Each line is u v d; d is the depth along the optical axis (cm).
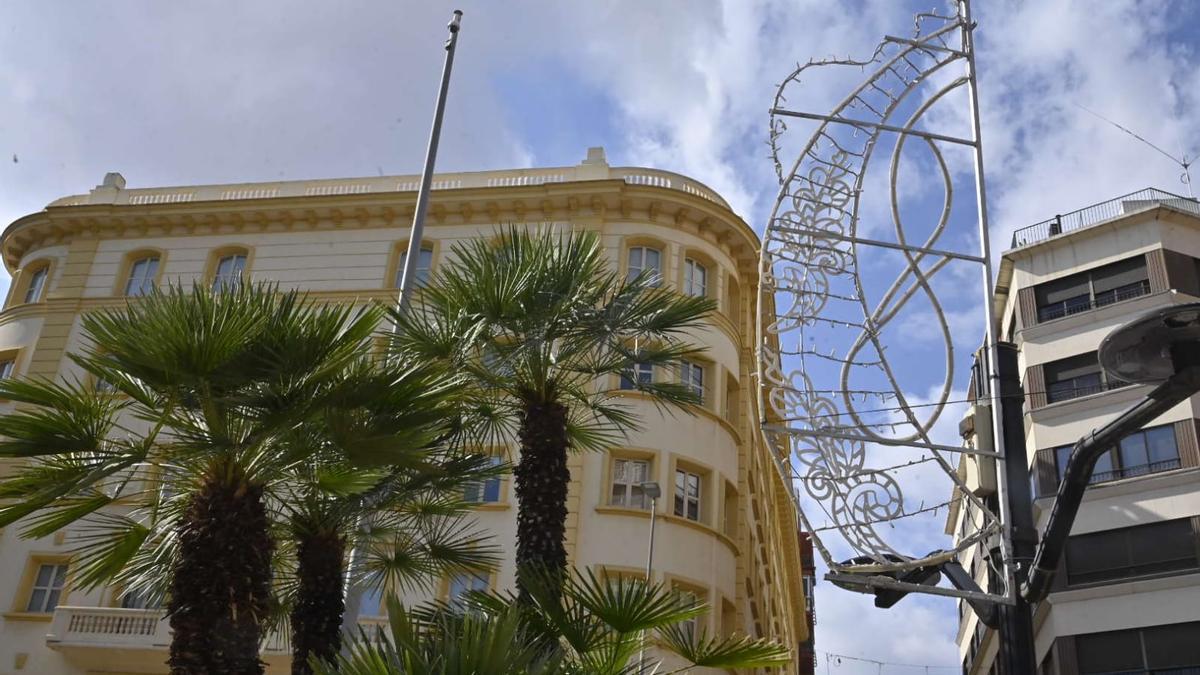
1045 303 3919
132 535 1097
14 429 981
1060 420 3697
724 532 2878
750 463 3181
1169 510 3372
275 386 1001
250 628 949
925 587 1012
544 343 1238
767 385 1131
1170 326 718
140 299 1008
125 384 1068
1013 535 1003
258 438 994
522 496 1168
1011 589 982
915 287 1169
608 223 3081
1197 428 3422
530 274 1222
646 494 2736
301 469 1101
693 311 1296
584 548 2680
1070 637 3400
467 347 1180
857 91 1240
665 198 3072
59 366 3212
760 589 3650
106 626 2700
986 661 4953
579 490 2739
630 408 2791
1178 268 3688
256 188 3391
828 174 1212
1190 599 3234
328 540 1140
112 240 3400
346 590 1347
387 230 3231
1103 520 3478
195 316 969
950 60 1264
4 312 3378
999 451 1047
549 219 3116
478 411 1255
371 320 1077
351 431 1000
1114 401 3597
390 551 1380
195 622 931
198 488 1015
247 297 1020
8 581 2891
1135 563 3381
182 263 3312
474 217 3180
